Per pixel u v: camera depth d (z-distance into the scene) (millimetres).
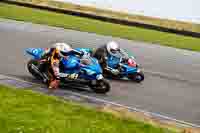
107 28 56188
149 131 19016
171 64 38531
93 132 18047
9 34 43312
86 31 51625
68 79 26172
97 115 20359
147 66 36344
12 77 27672
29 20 54344
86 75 25875
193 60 42062
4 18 53625
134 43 47625
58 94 24562
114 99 25281
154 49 45406
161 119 22406
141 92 27719
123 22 61750
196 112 24891
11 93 22484
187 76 34281
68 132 17750
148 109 24266
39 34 45594
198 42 53906
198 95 28766
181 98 27547
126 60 30406
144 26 60594
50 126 18172
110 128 18750
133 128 19109
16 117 18797
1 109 19656
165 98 27094
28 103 21047
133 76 30172
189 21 70938
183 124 22125
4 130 17203
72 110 20688
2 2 68188
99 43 45312
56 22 55531
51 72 26078
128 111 22609
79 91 25953
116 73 29766
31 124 18156
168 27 59750
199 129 21422
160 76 33031
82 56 26625
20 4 67062
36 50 27734
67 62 25969
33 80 27312
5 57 33156
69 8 73375
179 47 48812
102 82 25984
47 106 20891
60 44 26109
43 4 73125
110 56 30078
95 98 24875
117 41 47656
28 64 27484
